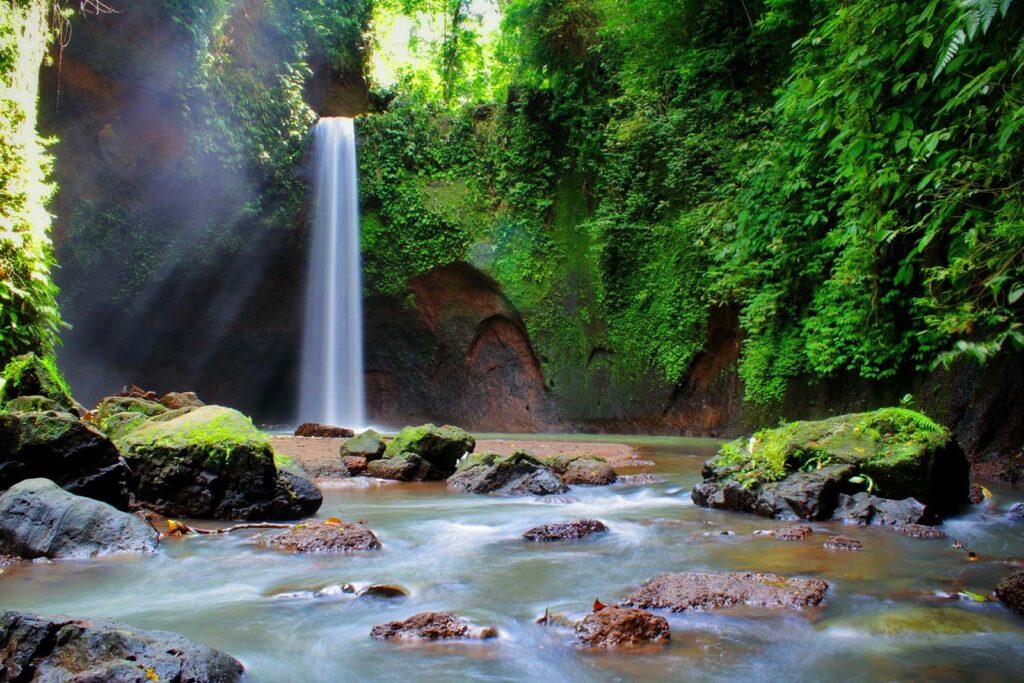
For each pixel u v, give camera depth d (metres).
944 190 5.97
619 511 6.82
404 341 19.86
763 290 13.45
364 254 19.47
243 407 20.72
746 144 14.27
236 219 17.91
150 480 6.24
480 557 4.92
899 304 10.86
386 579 4.31
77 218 15.33
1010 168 5.13
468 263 18.91
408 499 7.50
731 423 15.04
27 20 9.12
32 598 3.89
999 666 2.95
